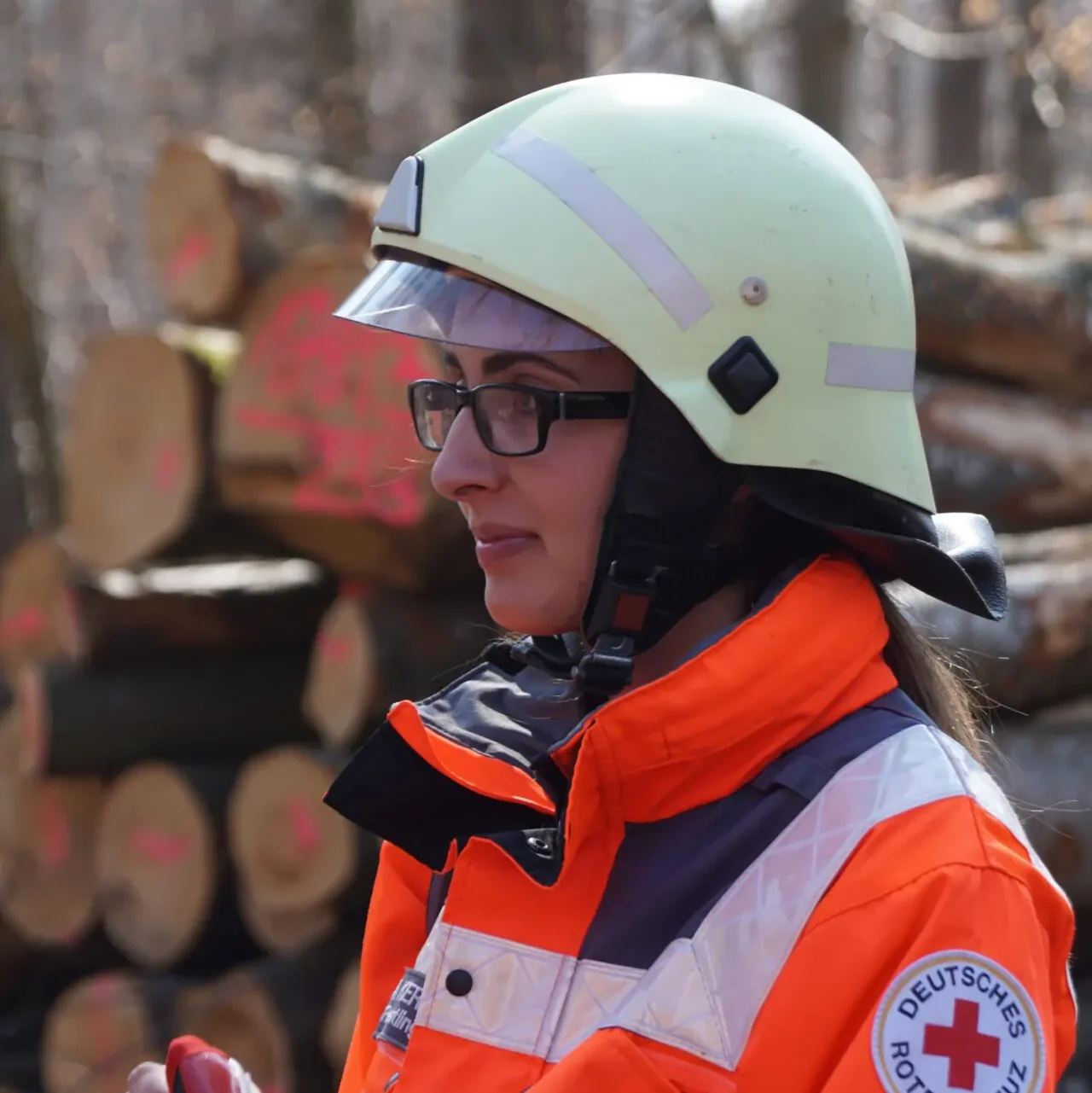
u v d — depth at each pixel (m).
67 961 8.65
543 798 2.23
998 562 2.43
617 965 2.04
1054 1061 1.93
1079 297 8.12
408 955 2.57
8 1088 8.04
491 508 2.25
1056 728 6.59
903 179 23.02
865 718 2.12
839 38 13.80
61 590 7.94
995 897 1.91
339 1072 6.68
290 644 8.11
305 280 6.47
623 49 17.80
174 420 6.94
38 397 11.88
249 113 18.22
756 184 2.21
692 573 2.21
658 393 2.16
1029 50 17.75
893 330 2.30
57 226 21.58
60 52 21.55
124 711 7.72
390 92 20.56
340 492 6.35
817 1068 1.89
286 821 6.88
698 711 2.06
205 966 7.80
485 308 2.21
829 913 1.94
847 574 2.22
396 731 2.32
